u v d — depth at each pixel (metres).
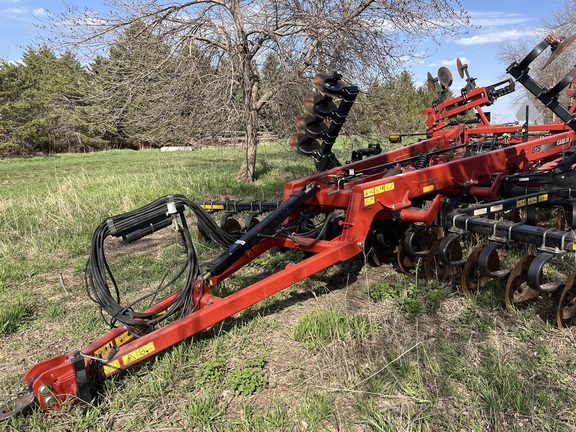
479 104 9.05
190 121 10.24
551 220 6.13
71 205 8.54
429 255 4.16
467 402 2.66
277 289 3.52
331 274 4.79
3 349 3.61
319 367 3.09
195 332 3.16
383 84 10.42
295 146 5.30
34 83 34.25
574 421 2.47
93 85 10.38
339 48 9.40
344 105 4.80
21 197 10.25
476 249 3.84
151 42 9.77
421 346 3.24
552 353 3.11
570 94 8.18
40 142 34.66
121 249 6.23
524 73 4.41
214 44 10.04
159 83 10.19
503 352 3.13
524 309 3.68
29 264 5.60
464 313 3.72
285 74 9.26
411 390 2.78
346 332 3.40
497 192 5.15
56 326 3.98
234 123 10.20
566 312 3.36
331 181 4.79
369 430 2.50
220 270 3.63
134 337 3.30
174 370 3.13
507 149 5.46
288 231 4.62
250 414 2.67
